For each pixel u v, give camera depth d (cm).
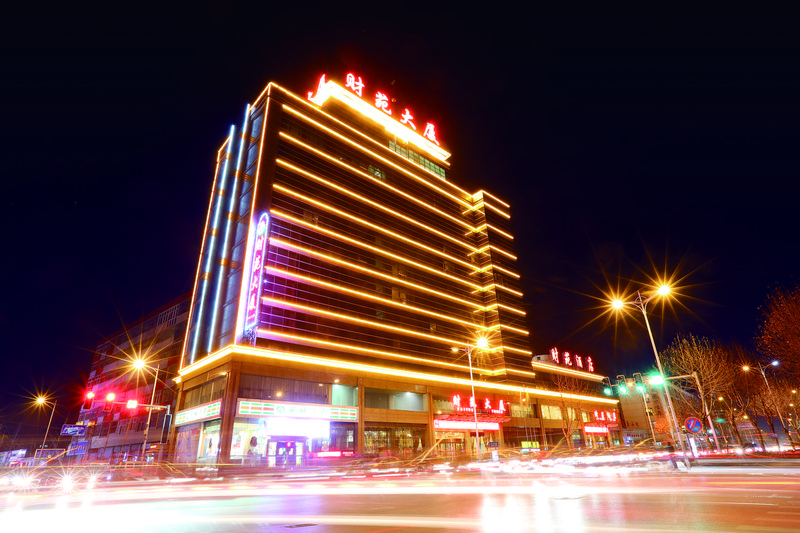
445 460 5381
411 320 7225
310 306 5803
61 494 2141
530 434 8144
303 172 6575
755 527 784
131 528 980
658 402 11825
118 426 8025
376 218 7462
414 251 7962
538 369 9381
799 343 3169
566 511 1048
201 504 1520
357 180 7462
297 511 1245
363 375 5897
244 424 4725
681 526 812
